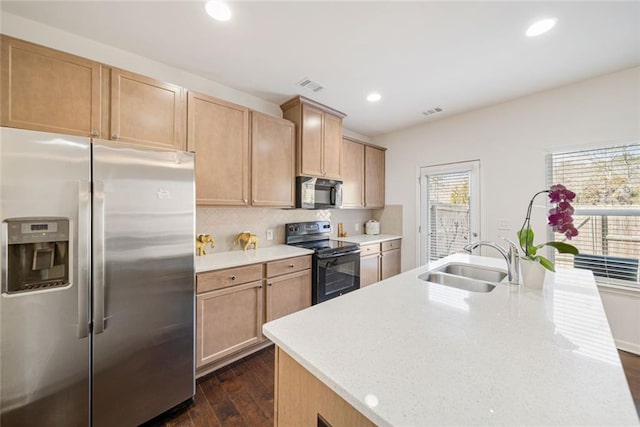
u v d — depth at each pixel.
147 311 1.49
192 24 1.68
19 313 1.15
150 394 1.51
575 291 1.35
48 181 1.18
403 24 1.67
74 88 1.57
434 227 3.59
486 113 3.04
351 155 3.59
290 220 3.19
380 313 1.10
